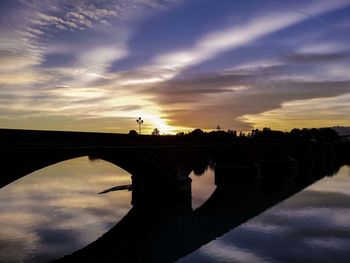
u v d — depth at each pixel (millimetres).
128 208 54812
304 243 37031
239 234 41094
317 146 161750
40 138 40031
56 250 34500
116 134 51969
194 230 43562
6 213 48688
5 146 36156
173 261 32094
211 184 89000
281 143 118688
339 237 39188
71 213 49844
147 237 40250
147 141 58844
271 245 36594
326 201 60812
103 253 34094
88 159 174625
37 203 55625
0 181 36562
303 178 97375
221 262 31844
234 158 98938
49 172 102625
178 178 66812
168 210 56156
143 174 68250
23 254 33000
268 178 99562
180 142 68625
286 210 53875
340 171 114625
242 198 66562
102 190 69312
